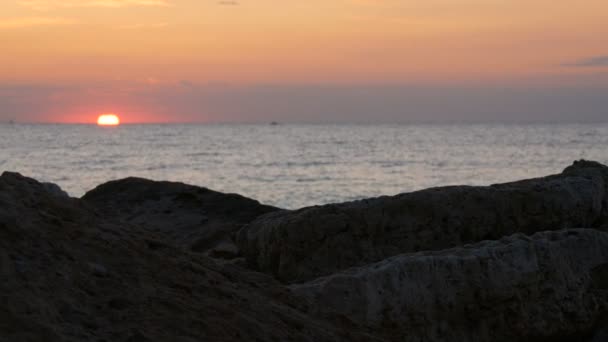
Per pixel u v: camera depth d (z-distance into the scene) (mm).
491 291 11312
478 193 14117
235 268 10352
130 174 77812
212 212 21281
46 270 7590
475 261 11305
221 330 7914
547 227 14336
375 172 81812
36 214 8500
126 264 8477
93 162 93562
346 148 136625
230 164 93062
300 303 9922
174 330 7598
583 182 14820
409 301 10680
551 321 11852
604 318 12633
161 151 123312
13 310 6824
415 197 13914
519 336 11609
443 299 10969
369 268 10898
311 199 57531
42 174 75750
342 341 9156
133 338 7180
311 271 13406
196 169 85125
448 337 10984
